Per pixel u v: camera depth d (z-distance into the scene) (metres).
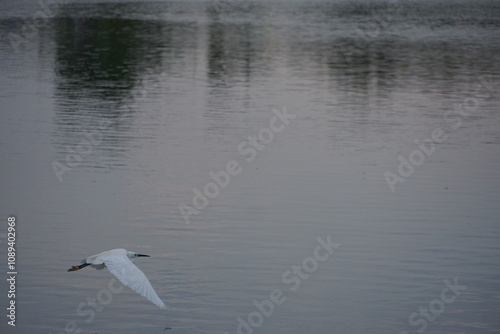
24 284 12.67
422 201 16.69
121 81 29.50
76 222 15.25
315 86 29.05
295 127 22.75
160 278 12.92
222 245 14.31
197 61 34.66
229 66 33.44
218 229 15.04
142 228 15.02
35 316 11.69
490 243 14.47
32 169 18.44
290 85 29.20
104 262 7.84
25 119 23.11
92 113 24.06
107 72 31.36
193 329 11.40
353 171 18.64
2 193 16.81
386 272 13.25
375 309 12.01
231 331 11.36
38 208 15.95
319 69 32.94
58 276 12.98
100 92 27.31
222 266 13.43
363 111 24.95
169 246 14.21
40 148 20.14
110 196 16.77
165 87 28.47
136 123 22.88
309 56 36.66
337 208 16.20
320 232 14.95
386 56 37.03
